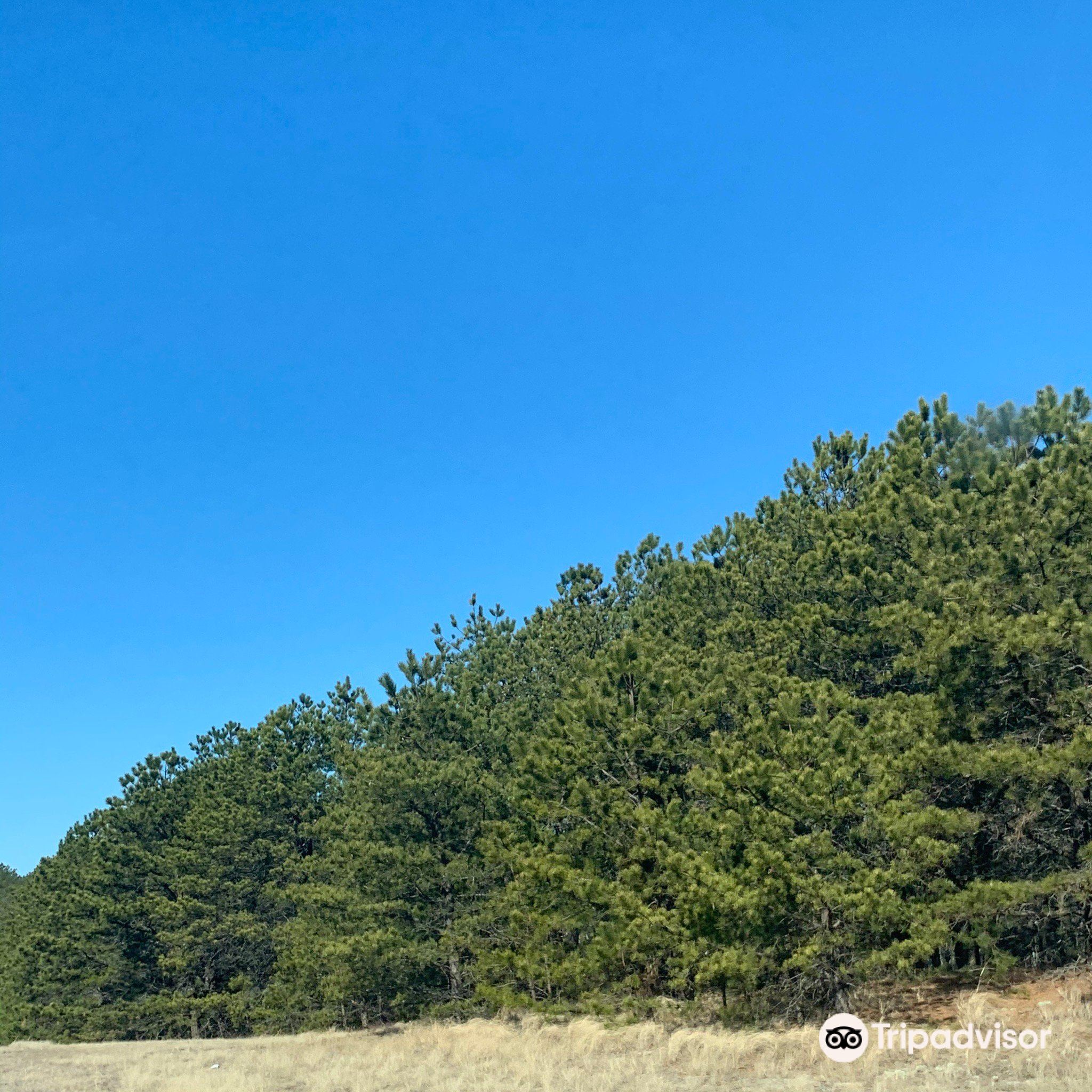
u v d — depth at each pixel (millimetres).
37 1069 26953
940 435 23438
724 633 25406
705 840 20984
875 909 16594
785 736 19047
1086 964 17688
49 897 53531
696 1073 16000
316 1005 35125
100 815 47469
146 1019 42188
